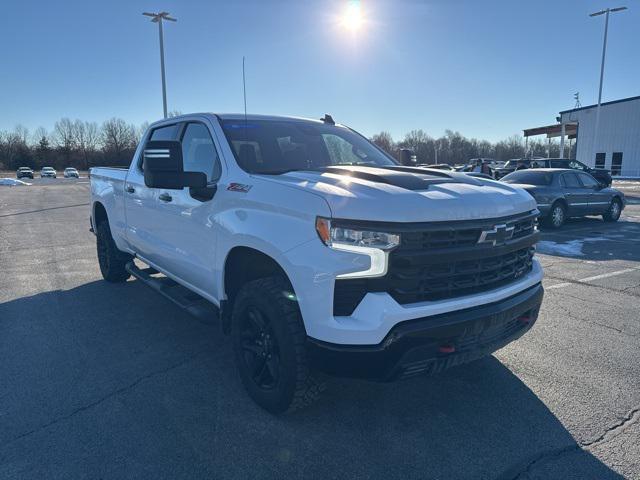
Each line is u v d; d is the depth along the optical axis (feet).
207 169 12.67
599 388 11.82
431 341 8.73
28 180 190.39
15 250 29.73
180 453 9.17
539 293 10.99
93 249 30.09
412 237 8.59
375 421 10.34
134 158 17.38
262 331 10.25
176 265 13.89
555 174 42.01
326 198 8.82
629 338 15.03
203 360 13.25
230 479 8.48
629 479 8.54
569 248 31.37
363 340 8.42
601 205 44.50
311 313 8.82
